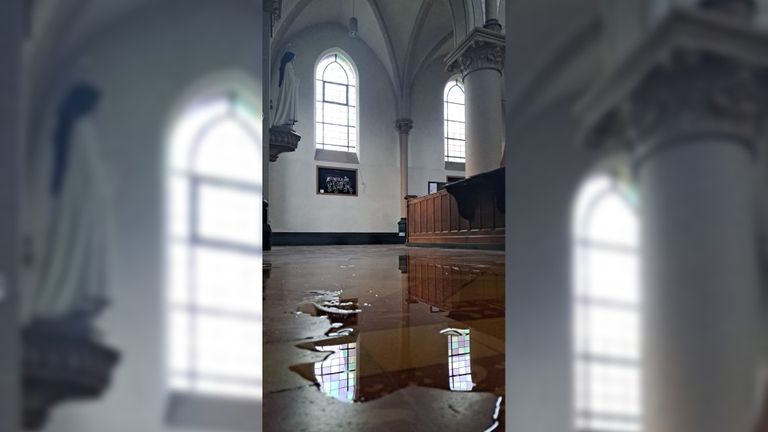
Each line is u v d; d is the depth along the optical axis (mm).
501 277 3969
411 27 16750
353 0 16250
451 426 933
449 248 11672
